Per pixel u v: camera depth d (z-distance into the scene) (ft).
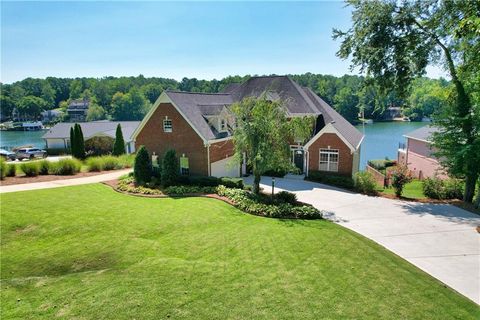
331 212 53.11
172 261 32.40
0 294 26.09
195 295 25.21
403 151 117.60
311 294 25.54
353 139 86.63
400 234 42.01
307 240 38.40
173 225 45.16
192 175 78.69
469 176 58.03
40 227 44.39
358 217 50.21
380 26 60.95
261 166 57.88
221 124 82.89
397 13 60.29
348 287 26.86
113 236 41.16
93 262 33.86
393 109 355.36
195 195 63.31
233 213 51.13
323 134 80.53
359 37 63.36
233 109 62.44
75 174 88.53
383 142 204.33
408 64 62.08
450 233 42.19
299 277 28.50
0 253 36.96
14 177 82.38
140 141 84.02
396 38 61.41
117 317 22.30
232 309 23.26
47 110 483.10
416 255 35.09
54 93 514.68
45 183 75.31
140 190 66.08
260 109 58.34
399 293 26.25
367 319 22.39
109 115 433.07
